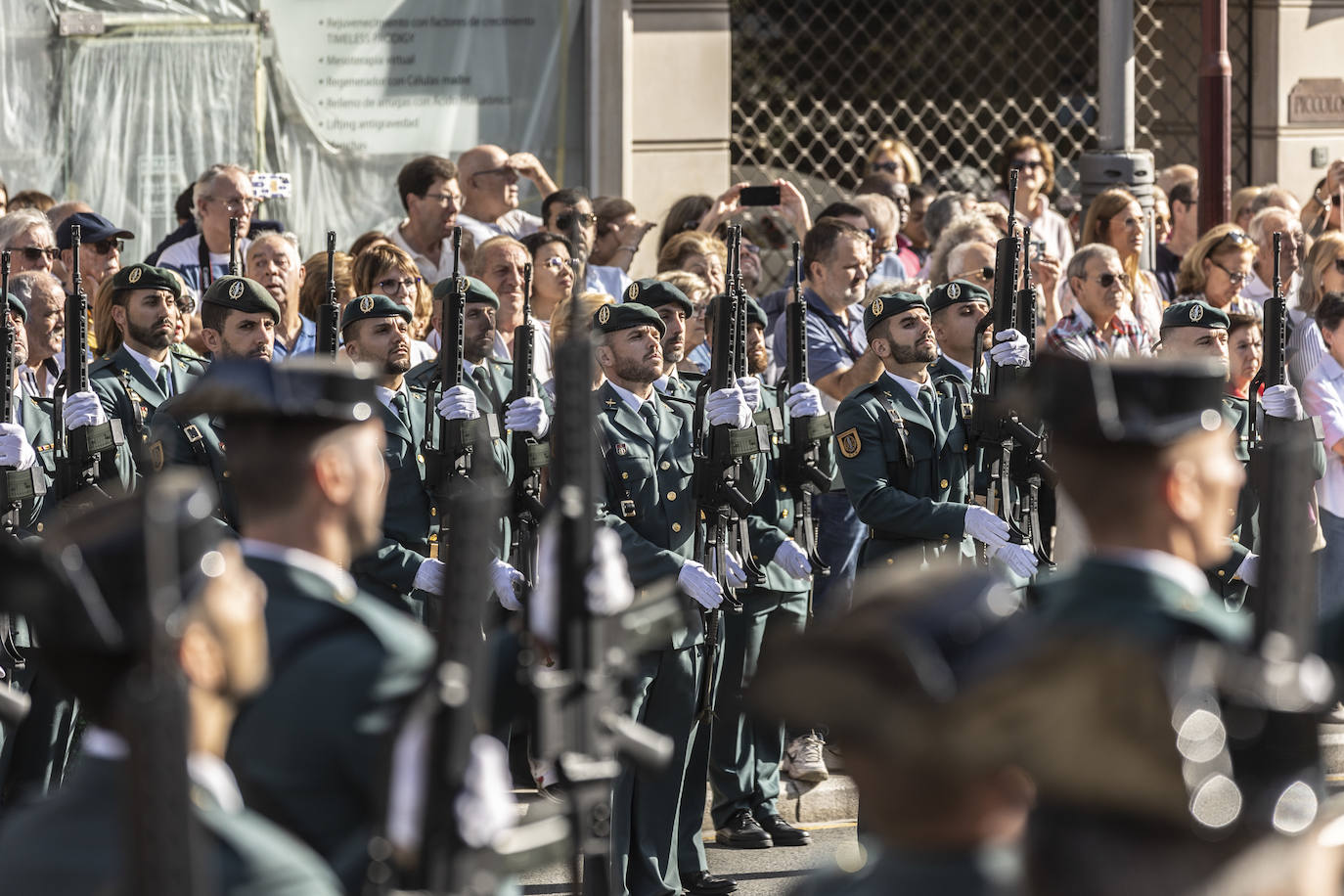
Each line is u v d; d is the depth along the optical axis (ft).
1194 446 26.66
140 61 115.44
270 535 30.73
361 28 119.03
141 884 20.83
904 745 19.86
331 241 69.46
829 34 131.54
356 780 29.40
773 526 73.77
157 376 73.00
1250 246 97.35
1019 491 74.38
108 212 115.65
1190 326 84.79
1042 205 119.24
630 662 30.37
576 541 29.60
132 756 20.95
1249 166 140.97
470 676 25.54
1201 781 19.63
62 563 23.36
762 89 130.31
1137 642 19.80
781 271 123.95
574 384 30.04
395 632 30.55
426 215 100.89
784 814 79.25
